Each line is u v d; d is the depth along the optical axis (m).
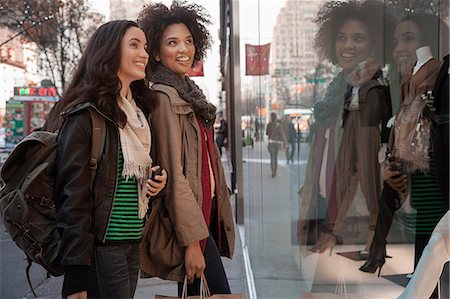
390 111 1.21
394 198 1.21
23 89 11.61
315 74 1.86
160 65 2.27
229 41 8.83
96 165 1.65
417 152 1.07
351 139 1.47
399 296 1.16
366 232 1.37
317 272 1.88
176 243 2.08
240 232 6.66
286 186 2.51
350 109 1.47
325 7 1.69
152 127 2.05
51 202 1.65
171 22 2.29
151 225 2.08
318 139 1.85
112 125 1.70
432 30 1.01
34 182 1.62
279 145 2.69
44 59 11.78
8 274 4.36
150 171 1.82
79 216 1.58
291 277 2.37
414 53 1.08
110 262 1.70
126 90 1.87
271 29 2.93
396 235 1.21
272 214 2.92
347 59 1.47
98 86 1.70
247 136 5.42
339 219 1.60
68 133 1.63
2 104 11.45
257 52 3.81
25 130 11.48
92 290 1.69
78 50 11.78
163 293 4.03
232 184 9.19
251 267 4.32
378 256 1.30
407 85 1.11
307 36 1.96
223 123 18.98
